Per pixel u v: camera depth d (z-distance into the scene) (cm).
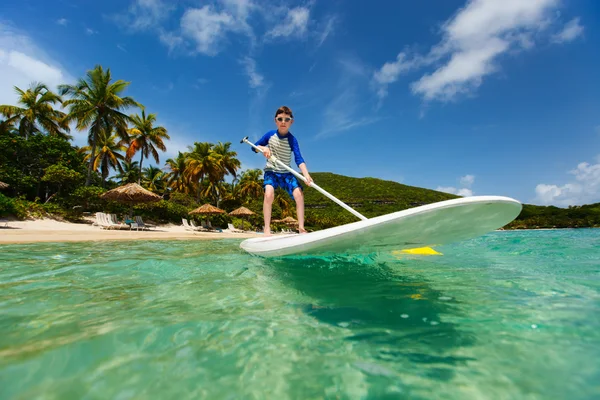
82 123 2139
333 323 125
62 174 1800
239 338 109
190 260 325
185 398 73
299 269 255
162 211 2272
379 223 212
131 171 3341
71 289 184
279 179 389
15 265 281
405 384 80
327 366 90
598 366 86
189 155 3080
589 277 214
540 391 75
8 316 130
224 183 4281
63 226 1400
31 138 2080
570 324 118
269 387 79
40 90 2422
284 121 378
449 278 214
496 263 293
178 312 139
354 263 292
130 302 155
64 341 104
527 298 157
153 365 88
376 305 149
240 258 336
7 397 71
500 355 94
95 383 78
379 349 100
